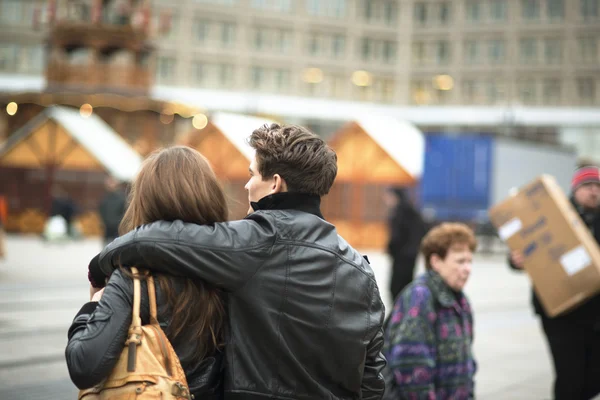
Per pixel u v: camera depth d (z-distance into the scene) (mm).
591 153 63719
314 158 2445
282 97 65562
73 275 16125
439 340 3941
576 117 63438
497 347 9664
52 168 29984
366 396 2504
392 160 28609
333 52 67188
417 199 29531
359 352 2369
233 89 64750
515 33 65438
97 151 29641
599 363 5301
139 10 38438
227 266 2223
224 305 2316
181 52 63500
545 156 33250
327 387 2367
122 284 2178
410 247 10367
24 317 10500
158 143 36812
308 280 2307
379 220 28969
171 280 2225
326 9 66938
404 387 3814
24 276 15492
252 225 2312
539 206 5297
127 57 37938
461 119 66188
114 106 35719
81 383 2096
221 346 2301
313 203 2469
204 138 29062
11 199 30125
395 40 68188
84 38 37000
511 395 7027
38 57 61594
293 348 2281
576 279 5094
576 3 63938
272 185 2482
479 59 66688
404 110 67625
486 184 28922
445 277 4090
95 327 2111
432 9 67688
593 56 63875
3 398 6289
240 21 64750
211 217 2365
